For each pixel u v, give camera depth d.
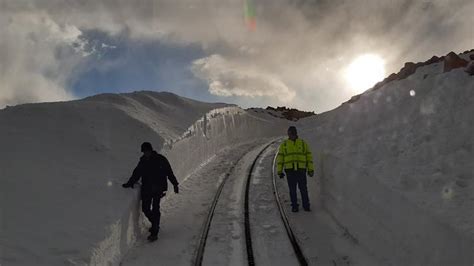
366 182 7.25
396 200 6.03
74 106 11.85
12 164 7.88
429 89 10.12
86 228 6.57
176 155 12.53
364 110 13.09
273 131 36.88
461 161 6.51
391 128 9.64
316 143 13.18
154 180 8.41
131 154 10.28
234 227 8.70
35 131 9.76
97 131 10.86
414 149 7.71
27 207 6.64
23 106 10.99
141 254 7.48
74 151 9.46
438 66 11.95
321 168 10.70
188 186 12.44
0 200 6.59
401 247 5.85
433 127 8.16
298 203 10.41
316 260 6.95
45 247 5.79
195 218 9.41
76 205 7.19
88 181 8.23
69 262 5.57
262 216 9.41
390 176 6.83
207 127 17.88
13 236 5.81
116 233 7.01
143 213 8.86
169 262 7.12
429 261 5.07
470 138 7.00
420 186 6.08
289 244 7.75
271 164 15.23
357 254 7.02
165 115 15.73
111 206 7.53
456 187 5.77
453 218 4.83
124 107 13.69
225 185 12.25
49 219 6.52
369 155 8.46
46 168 8.20
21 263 5.29
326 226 8.68
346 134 11.78
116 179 8.72
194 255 7.39
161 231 8.67
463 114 7.80
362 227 7.37
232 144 22.92
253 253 7.39
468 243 4.29
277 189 11.66
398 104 10.98
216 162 16.62
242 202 10.45
